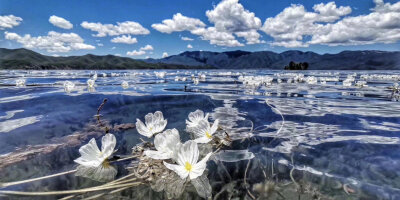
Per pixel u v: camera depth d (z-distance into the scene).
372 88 7.02
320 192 1.12
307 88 6.90
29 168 1.38
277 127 2.30
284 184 1.20
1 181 1.21
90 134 2.07
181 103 3.79
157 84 8.27
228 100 4.14
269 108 3.36
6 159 1.51
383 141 1.85
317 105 3.62
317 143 1.82
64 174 1.30
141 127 1.80
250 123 2.47
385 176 1.27
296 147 1.74
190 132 2.14
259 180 1.25
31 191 1.11
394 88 6.57
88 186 1.17
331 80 11.73
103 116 2.82
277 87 7.25
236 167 1.41
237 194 1.11
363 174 1.29
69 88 5.06
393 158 1.51
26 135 2.02
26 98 4.16
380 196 1.08
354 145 1.77
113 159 1.51
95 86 7.02
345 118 2.70
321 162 1.46
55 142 1.85
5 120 2.58
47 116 2.79
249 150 1.69
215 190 1.15
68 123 2.46
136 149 1.69
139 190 1.14
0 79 10.19
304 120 2.61
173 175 1.30
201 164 1.17
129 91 5.46
